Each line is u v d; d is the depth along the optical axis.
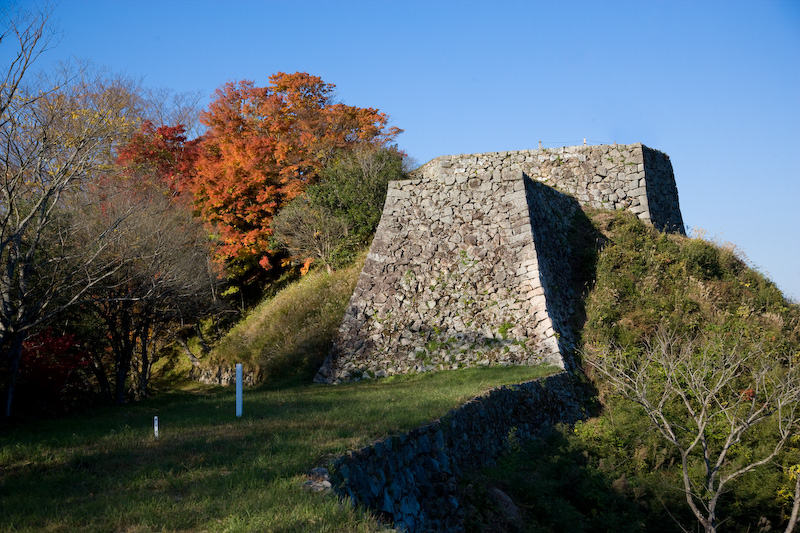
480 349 19.77
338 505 6.25
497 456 13.04
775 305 22.80
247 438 9.06
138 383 23.53
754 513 12.85
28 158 12.52
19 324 12.08
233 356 24.83
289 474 7.13
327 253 28.41
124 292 17.06
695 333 19.92
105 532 5.57
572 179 28.83
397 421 10.13
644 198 28.02
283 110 36.00
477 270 21.22
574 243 25.50
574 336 20.62
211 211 31.20
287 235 29.70
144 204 19.11
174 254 19.09
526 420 15.15
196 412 12.45
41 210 12.80
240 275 32.75
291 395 15.40
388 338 20.55
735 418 12.08
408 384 17.38
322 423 10.03
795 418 13.84
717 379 14.48
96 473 7.54
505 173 22.42
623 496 12.77
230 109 36.50
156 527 5.67
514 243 21.27
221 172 31.50
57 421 12.30
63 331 16.09
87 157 13.64
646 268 23.19
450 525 9.55
